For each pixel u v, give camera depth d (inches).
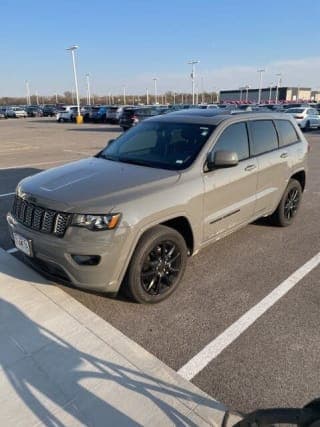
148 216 123.7
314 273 162.9
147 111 1013.8
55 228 119.9
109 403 90.7
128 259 122.8
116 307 134.5
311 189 324.2
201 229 148.8
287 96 3348.9
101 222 116.0
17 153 554.6
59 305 130.7
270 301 140.1
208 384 99.6
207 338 118.6
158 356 110.1
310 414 63.1
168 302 138.9
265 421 65.7
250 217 183.0
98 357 105.8
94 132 1001.5
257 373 103.6
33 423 84.9
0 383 95.6
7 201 276.4
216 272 163.2
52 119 1916.8
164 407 90.0
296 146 216.4
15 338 112.5
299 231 215.2
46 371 100.0
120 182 131.6
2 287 141.3
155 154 158.6
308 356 110.4
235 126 169.8
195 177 143.6
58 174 145.8
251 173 173.8
